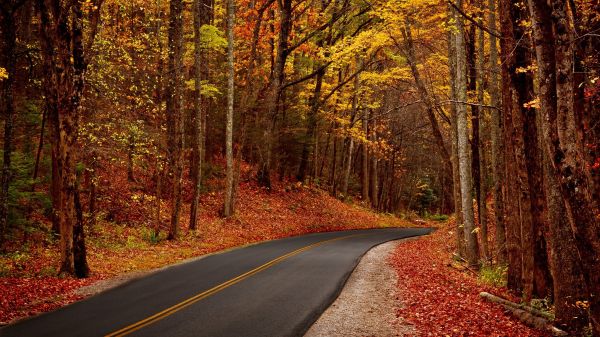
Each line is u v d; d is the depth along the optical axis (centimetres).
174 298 1138
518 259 1401
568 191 722
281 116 3672
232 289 1247
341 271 1542
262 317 985
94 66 1911
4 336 834
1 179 1506
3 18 1512
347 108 3938
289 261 1731
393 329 952
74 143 1418
